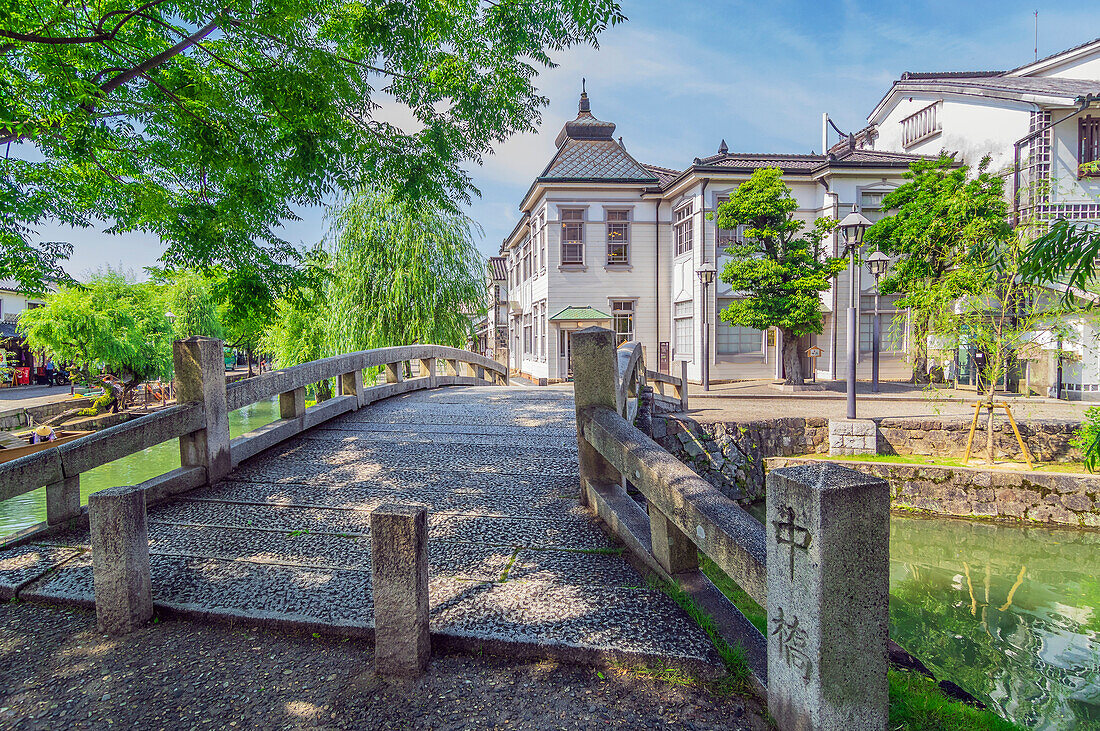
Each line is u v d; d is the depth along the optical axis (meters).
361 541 3.78
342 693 2.38
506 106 7.30
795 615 1.88
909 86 22.39
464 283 17.28
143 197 6.33
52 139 5.86
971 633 5.71
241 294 7.50
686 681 2.38
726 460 11.47
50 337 23.03
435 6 6.51
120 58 6.23
